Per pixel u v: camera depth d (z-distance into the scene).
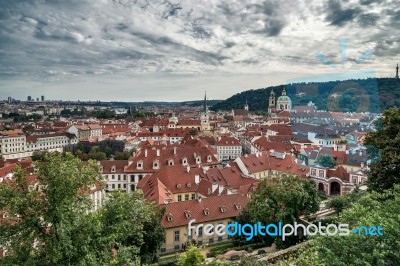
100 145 173.38
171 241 57.31
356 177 70.88
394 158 32.12
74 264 28.25
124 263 31.31
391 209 21.78
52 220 27.88
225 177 85.00
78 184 30.31
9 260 27.36
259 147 126.38
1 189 28.86
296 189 42.31
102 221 32.22
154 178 79.44
